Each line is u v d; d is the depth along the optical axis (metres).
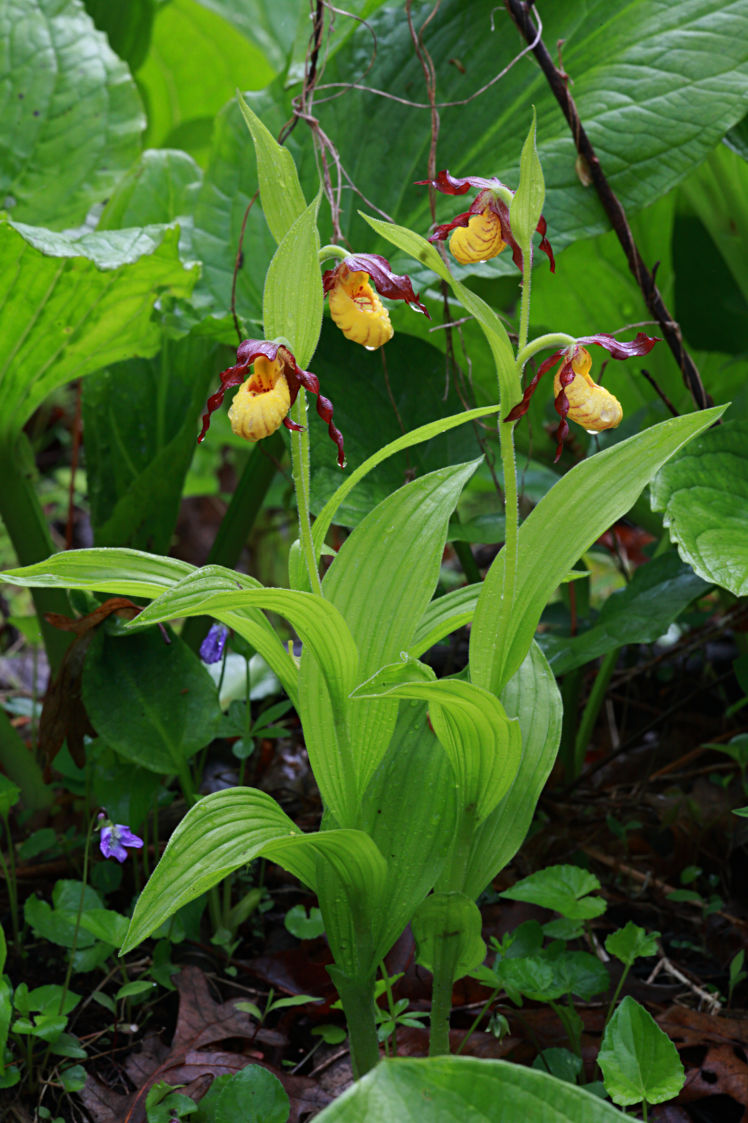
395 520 1.04
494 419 1.35
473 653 1.02
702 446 1.20
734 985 1.18
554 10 1.27
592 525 1.00
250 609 1.02
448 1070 0.92
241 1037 1.13
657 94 1.22
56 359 1.28
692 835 1.29
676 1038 1.11
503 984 1.07
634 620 1.24
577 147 1.21
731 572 1.12
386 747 1.03
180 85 2.19
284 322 0.98
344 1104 0.91
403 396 1.29
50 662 1.40
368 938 1.03
